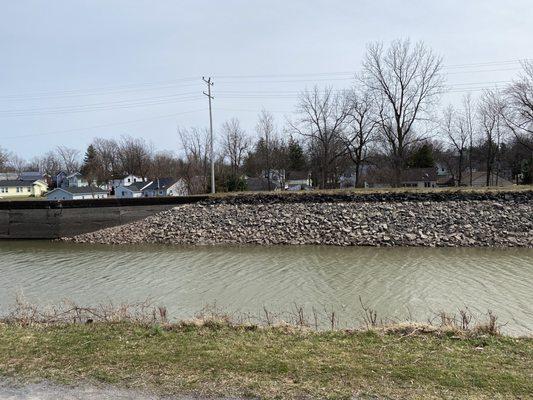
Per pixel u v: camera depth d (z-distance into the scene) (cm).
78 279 2084
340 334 884
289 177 8525
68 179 10162
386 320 1354
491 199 3009
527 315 1403
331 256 2464
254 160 7575
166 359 750
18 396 635
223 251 2755
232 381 660
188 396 619
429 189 3312
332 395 608
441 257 2336
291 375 676
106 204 3638
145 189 7750
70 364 742
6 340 869
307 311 1479
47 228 3681
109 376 689
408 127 4941
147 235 3319
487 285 1758
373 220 2992
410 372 674
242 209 3422
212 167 4259
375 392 613
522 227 2705
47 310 1484
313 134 5512
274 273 2080
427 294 1659
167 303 1628
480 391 610
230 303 1605
